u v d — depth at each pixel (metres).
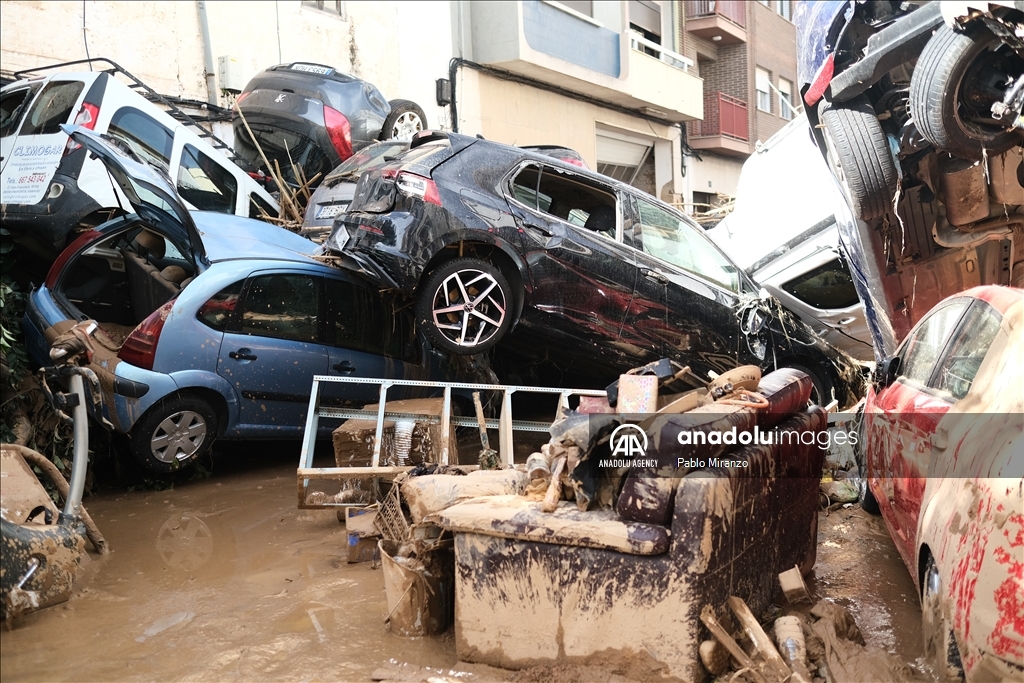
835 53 5.73
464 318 6.23
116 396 5.77
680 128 23.45
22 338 6.41
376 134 10.72
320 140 10.23
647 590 2.98
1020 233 6.20
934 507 3.07
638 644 3.00
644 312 6.96
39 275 7.23
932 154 5.75
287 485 6.43
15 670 3.41
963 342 3.75
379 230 6.06
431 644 3.57
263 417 6.44
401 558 3.69
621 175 22.50
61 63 9.60
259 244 6.85
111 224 6.76
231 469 6.96
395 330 7.30
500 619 3.24
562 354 7.02
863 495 5.55
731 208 13.27
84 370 4.60
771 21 28.94
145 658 3.50
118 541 5.09
